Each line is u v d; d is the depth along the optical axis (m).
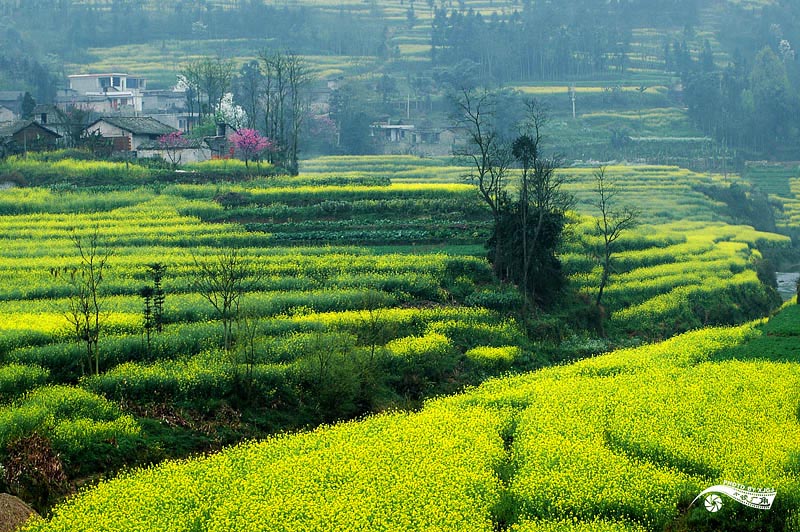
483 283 83.06
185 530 38.97
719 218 153.12
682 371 61.97
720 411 52.62
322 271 81.00
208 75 179.75
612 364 65.12
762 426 50.38
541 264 82.81
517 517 41.97
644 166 183.25
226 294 62.25
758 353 67.44
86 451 47.59
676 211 150.38
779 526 41.00
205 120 157.00
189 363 57.62
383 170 164.00
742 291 102.00
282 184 113.62
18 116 172.75
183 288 74.44
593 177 170.25
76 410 50.72
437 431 50.47
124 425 50.16
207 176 117.75
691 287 96.56
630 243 110.19
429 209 102.38
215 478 43.91
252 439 52.72
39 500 43.69
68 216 98.69
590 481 43.69
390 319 70.44
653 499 42.50
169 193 107.94
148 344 59.56
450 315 74.38
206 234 92.75
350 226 96.50
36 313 66.81
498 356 69.06
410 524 39.56
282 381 57.59
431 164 172.25
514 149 86.31
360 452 46.75
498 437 50.31
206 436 52.47
